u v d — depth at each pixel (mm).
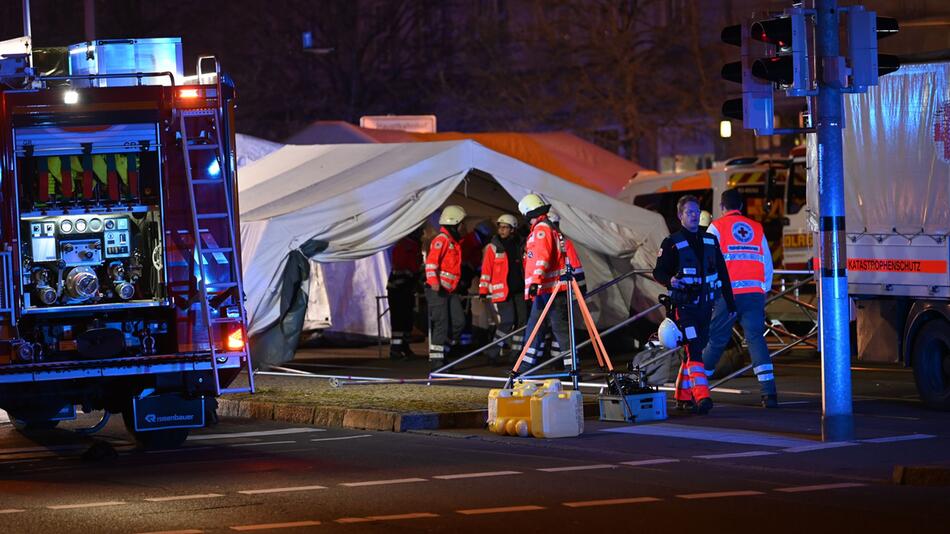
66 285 34000
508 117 123125
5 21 119688
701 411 38812
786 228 80562
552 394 35156
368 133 74625
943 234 39094
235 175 35812
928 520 23922
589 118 118688
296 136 75688
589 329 40844
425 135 76938
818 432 34688
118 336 34188
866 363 55031
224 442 36656
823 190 32719
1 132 33906
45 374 33719
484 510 25578
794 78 32375
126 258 34781
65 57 37250
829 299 32906
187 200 34938
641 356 44375
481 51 126000
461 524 24312
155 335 34969
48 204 34188
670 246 38719
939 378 39281
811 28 32625
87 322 34688
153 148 34781
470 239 61031
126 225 34812
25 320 34188
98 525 25109
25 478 31312
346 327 69625
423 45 131875
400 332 60875
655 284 58188
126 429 36688
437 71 129500
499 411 36406
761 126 33500
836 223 32750
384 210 54312
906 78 40656
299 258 53562
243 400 42781
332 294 69438
